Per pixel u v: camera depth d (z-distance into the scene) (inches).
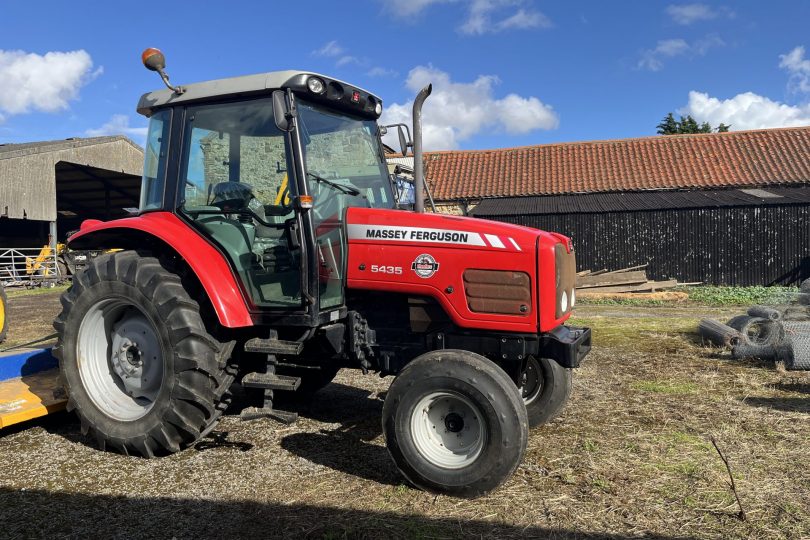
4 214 695.7
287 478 134.0
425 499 123.2
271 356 140.3
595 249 576.7
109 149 858.8
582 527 110.9
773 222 538.0
